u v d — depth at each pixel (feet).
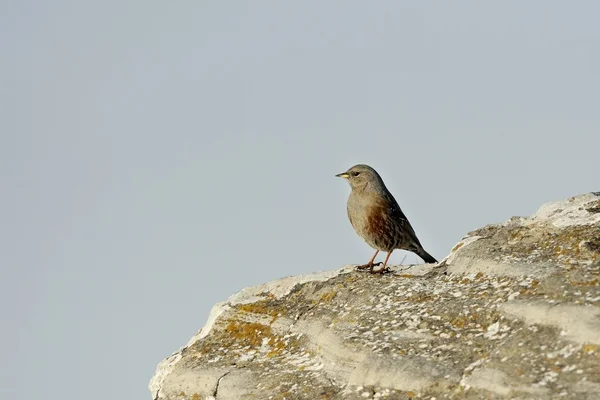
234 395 39.32
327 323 41.63
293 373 38.99
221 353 43.34
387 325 39.04
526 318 35.70
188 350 44.93
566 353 32.78
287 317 44.14
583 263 39.01
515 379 32.22
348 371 37.17
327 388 36.63
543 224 44.42
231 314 46.16
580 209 44.42
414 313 39.45
